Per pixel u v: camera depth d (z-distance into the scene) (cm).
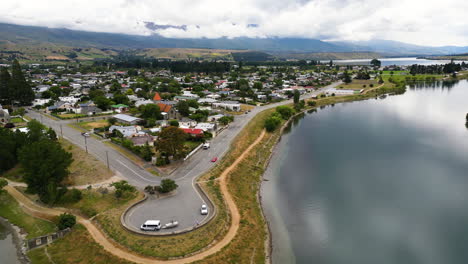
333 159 11250
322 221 7306
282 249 6259
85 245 5828
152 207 7088
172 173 8944
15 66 18412
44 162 7356
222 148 11281
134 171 8975
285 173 10019
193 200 7431
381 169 10331
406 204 8100
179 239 5931
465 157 11350
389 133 14638
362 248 6381
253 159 10769
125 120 14225
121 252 5591
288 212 7662
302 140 13662
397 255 6188
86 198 7400
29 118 15438
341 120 17550
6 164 8969
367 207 7944
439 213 7688
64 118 15275
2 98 18525
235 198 7850
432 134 14350
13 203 7425
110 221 6475
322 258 6044
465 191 8788
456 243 6562
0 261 5547
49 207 7225
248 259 5759
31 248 5872
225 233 6306
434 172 10081
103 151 10481
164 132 9494
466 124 16062
